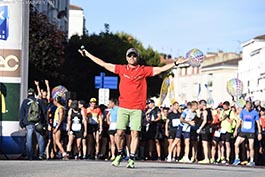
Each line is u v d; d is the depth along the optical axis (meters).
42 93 23.09
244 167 20.84
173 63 13.93
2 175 12.45
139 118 14.09
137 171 13.80
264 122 24.88
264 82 94.19
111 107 24.19
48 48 41.81
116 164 15.05
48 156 23.02
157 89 81.56
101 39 65.38
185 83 136.75
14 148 19.98
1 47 19.69
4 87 19.77
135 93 13.96
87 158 24.52
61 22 78.88
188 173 14.24
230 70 121.88
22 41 20.05
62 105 23.27
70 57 62.50
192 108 24.16
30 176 12.25
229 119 24.38
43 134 20.62
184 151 25.20
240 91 29.66
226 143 24.38
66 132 23.72
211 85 124.88
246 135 23.41
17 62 19.88
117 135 14.48
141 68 14.01
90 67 62.06
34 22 41.19
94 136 24.66
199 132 24.09
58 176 12.29
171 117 24.77
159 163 20.84
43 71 42.34
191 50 19.53
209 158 24.66
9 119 19.84
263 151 25.05
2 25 19.66
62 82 49.75
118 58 65.94
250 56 104.12
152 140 25.75
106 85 34.53
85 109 24.02
